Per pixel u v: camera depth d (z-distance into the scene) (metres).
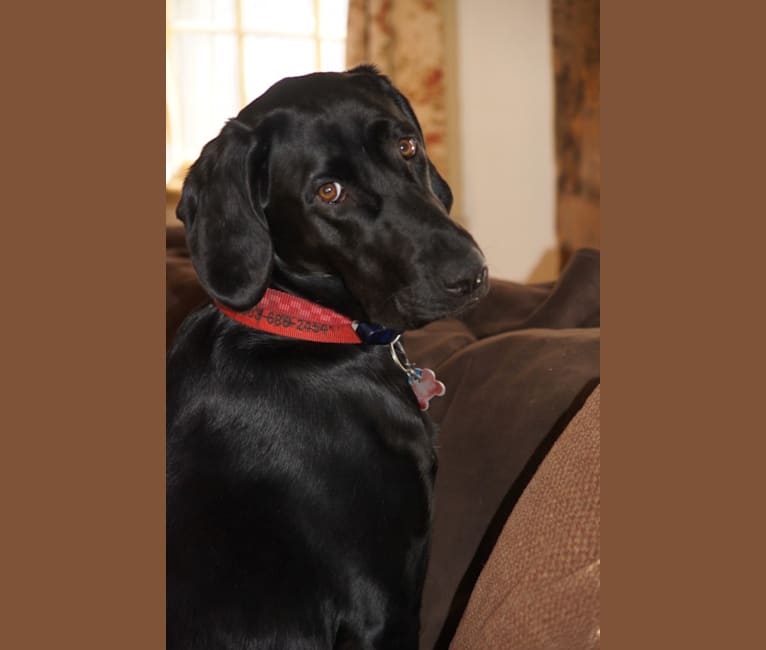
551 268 5.54
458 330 2.47
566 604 1.05
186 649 1.42
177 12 5.09
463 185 5.36
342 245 1.52
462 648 1.26
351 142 1.49
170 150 5.05
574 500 1.14
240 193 1.49
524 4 5.17
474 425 1.87
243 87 5.24
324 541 1.48
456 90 5.09
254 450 1.50
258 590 1.45
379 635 1.52
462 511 1.80
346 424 1.52
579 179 4.95
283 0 5.24
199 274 1.51
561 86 4.94
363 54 4.94
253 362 1.55
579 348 1.87
